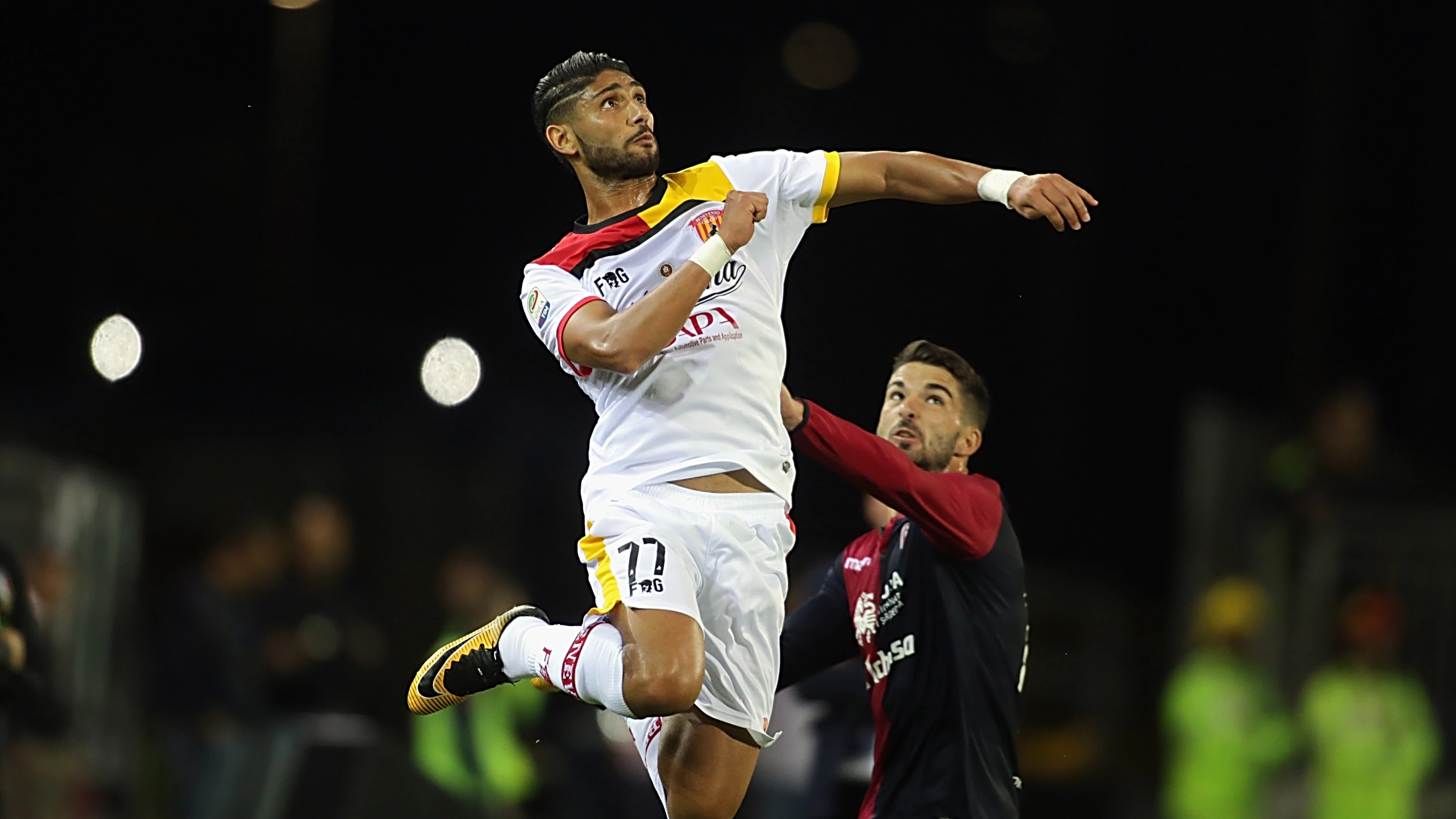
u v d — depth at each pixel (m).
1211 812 36.91
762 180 15.05
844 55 72.56
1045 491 68.19
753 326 14.80
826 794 21.53
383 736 29.09
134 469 47.56
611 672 14.09
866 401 64.50
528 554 50.66
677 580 14.26
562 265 14.90
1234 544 43.00
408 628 48.22
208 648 33.22
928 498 15.66
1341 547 40.50
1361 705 36.16
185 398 49.47
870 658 16.66
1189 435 43.88
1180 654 42.78
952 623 16.14
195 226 72.06
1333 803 36.03
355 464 49.44
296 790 27.69
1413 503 42.59
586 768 37.19
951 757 16.03
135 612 38.69
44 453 42.91
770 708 15.29
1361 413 43.31
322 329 51.72
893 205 66.06
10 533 37.25
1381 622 36.75
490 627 15.81
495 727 35.78
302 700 35.62
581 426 53.00
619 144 14.79
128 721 36.00
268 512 47.72
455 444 50.91
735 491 14.72
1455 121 61.75
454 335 52.97
